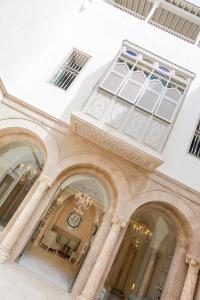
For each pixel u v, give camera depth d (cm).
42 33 850
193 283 675
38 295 568
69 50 951
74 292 669
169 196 764
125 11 1147
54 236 1788
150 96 821
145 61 896
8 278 588
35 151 1084
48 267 998
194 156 844
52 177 734
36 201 708
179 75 905
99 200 1487
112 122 754
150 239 1315
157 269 1162
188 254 721
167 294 700
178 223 790
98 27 1013
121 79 830
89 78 902
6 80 766
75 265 1405
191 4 1190
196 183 796
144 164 761
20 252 728
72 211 1933
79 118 707
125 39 917
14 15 655
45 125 791
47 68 898
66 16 961
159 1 1200
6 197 1377
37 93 837
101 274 654
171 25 1320
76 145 782
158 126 779
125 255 1423
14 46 726
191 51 1030
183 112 915
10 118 784
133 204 738
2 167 1180
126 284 1340
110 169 767
